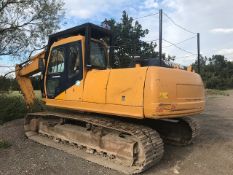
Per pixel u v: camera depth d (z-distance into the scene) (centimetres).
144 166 600
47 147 802
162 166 658
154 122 817
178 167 654
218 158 714
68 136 800
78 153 734
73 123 838
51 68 844
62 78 794
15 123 1120
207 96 2641
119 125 677
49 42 884
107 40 829
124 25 2156
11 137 910
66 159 697
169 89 623
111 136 687
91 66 738
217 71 4938
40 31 1652
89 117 762
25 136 922
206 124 1124
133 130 640
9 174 606
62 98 791
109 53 823
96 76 708
